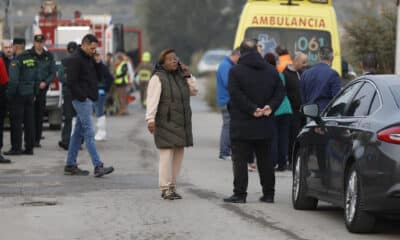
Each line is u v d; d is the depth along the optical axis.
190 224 19.31
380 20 43.72
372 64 26.00
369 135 17.77
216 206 21.75
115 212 20.77
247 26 36.22
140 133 43.38
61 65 34.50
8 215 20.33
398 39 30.23
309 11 36.19
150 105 22.59
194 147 37.03
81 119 26.73
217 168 29.70
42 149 34.94
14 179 26.30
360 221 18.02
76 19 60.53
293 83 28.97
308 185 20.95
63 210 20.98
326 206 22.28
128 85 59.25
